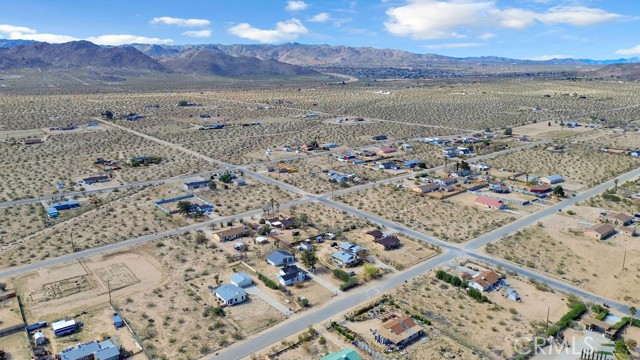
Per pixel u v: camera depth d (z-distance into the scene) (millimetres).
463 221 117750
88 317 74938
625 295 82375
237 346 68062
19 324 71875
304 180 154875
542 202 131500
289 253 96188
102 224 114250
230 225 114188
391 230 112250
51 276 87688
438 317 75688
